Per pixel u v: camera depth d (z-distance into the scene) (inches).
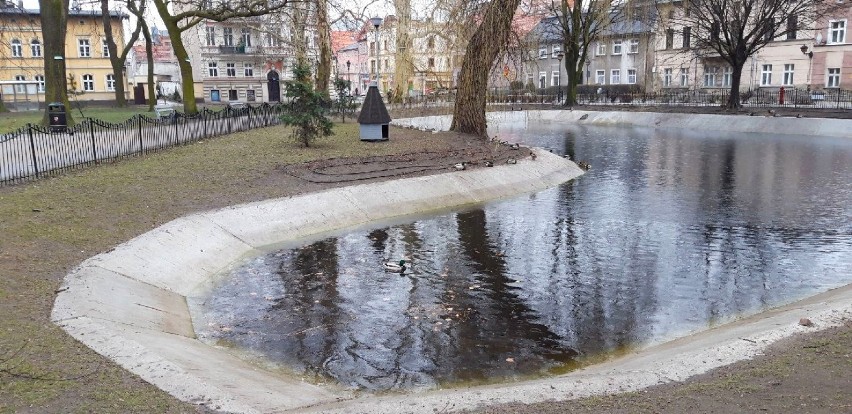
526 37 1461.6
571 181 818.8
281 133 1056.2
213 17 1163.9
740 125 1470.2
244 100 2532.0
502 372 296.7
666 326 355.6
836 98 1679.4
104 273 371.6
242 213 528.7
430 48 1895.9
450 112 1535.4
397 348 323.0
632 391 229.5
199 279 426.0
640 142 1274.6
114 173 642.2
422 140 986.1
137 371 242.8
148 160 733.3
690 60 1958.7
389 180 669.9
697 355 261.0
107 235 442.3
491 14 1029.8
